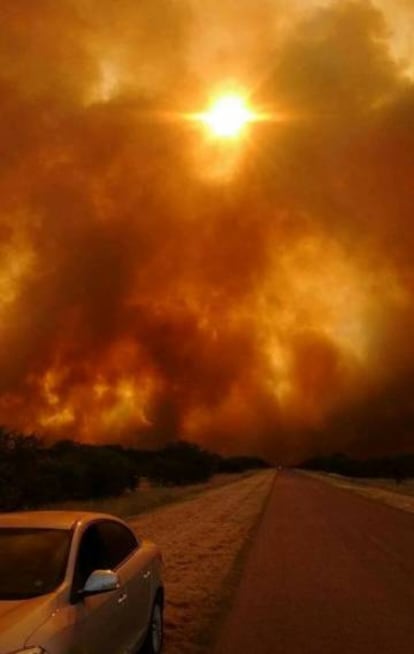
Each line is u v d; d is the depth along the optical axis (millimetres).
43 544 6281
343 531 21766
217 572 13906
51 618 5297
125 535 7906
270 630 9109
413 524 24219
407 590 11906
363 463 120688
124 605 6781
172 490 54438
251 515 28281
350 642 8484
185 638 8750
